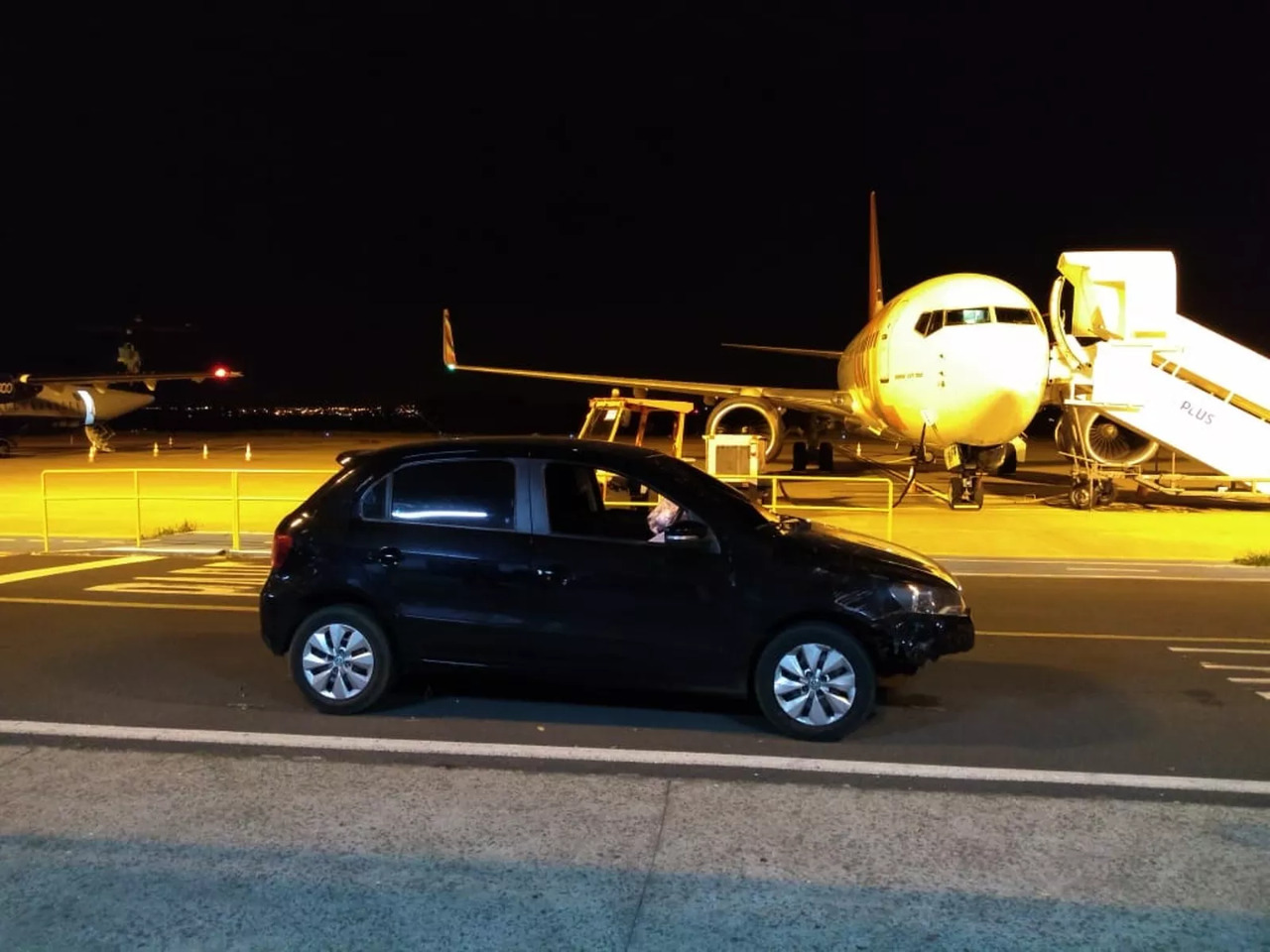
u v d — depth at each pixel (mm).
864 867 3947
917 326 17188
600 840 4199
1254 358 18234
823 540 5996
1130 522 16828
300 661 6098
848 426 23812
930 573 5848
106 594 10008
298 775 4984
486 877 3855
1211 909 3611
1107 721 6043
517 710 6184
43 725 5844
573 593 5777
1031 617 9273
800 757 5352
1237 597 10312
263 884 3791
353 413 87750
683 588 5691
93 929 3451
